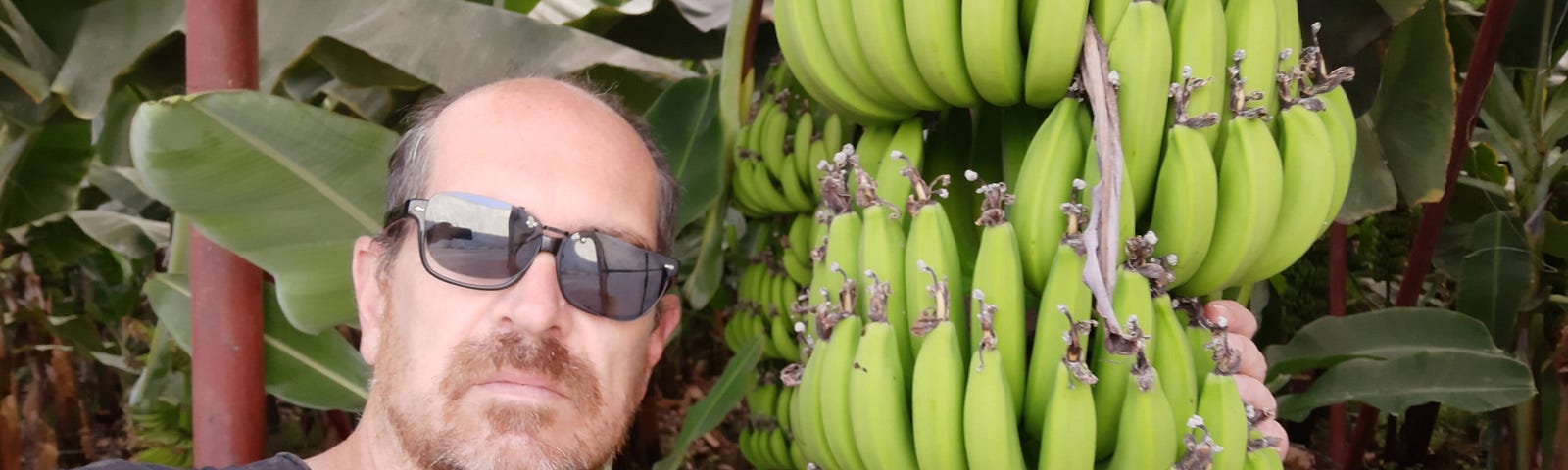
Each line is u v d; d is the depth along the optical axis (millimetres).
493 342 485
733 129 975
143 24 960
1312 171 445
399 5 925
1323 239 1619
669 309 639
